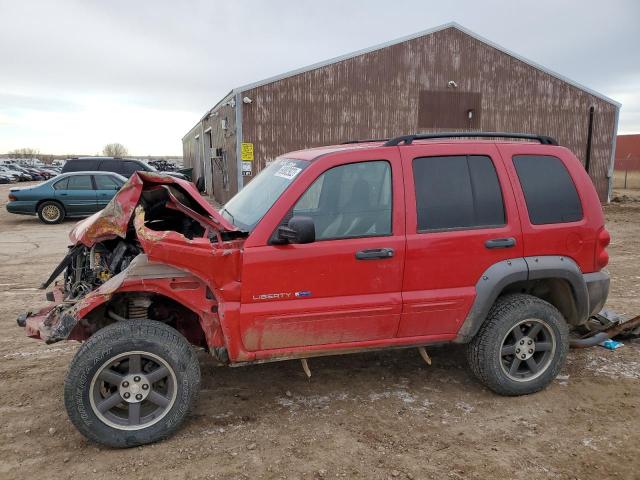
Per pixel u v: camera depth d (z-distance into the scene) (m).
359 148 3.91
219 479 3.16
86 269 4.11
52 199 15.37
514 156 4.21
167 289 3.54
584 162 22.28
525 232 4.11
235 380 4.52
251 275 3.58
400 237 3.82
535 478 3.17
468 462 3.33
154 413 3.54
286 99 18.67
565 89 21.52
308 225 3.37
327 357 5.01
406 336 3.98
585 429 3.72
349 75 19.17
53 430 3.68
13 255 10.42
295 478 3.17
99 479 3.15
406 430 3.71
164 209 4.20
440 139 4.43
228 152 20.12
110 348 3.36
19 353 5.12
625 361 4.91
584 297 4.33
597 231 4.37
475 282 4.01
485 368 4.12
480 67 20.44
